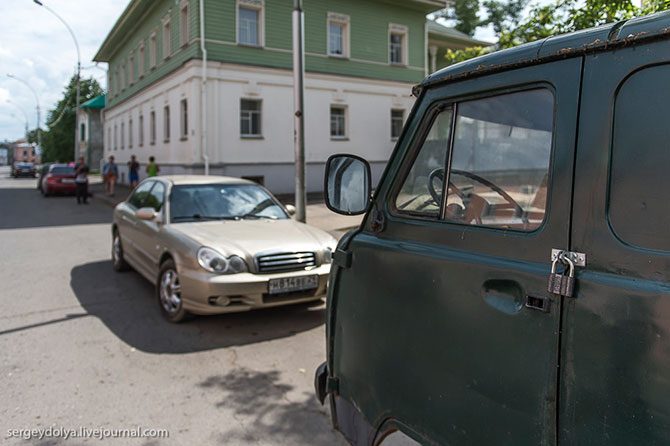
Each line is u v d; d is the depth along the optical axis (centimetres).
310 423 348
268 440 327
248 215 644
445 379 182
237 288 506
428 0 2325
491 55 182
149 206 683
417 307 195
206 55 1866
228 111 1933
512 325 158
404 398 201
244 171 1972
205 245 524
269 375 424
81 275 789
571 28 561
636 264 133
